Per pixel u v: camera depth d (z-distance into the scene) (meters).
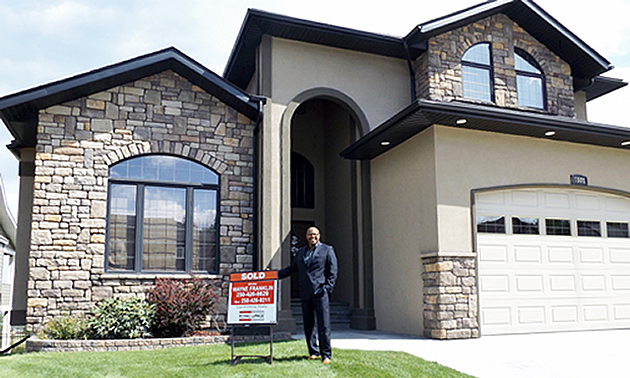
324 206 15.45
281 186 11.26
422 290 10.09
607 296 11.00
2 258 17.31
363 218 12.45
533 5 12.76
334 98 12.26
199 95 11.27
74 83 9.92
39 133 10.06
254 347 7.98
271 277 6.57
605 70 13.62
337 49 12.50
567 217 11.02
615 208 11.59
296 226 15.23
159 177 10.82
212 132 11.27
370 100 12.57
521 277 10.27
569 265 10.77
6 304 19.67
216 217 11.12
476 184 10.20
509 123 9.97
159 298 9.38
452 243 9.77
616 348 8.32
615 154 11.78
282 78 11.81
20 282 11.75
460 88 12.41
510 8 12.95
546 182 10.85
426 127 10.27
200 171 11.17
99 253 10.04
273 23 11.38
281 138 11.49
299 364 6.43
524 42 13.30
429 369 6.54
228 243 10.99
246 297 6.61
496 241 10.20
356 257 12.59
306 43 12.22
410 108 9.29
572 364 7.18
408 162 10.94
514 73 12.98
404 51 12.60
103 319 9.04
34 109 10.16
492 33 12.98
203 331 10.10
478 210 10.23
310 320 6.78
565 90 13.52
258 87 11.77
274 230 11.04
